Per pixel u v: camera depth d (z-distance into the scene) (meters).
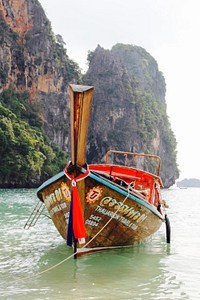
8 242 10.97
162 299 6.17
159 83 171.38
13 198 33.47
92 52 122.75
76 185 8.40
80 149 7.78
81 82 106.44
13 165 61.09
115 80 114.25
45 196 10.08
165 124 144.62
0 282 6.93
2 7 89.12
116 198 8.98
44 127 90.94
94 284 6.89
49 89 94.50
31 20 94.81
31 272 7.64
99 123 106.94
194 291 6.65
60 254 9.37
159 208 12.05
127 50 162.38
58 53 101.12
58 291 6.41
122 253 9.84
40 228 14.00
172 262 8.97
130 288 6.72
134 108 115.56
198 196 64.06
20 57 88.81
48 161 75.19
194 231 14.95
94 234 9.15
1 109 70.75
